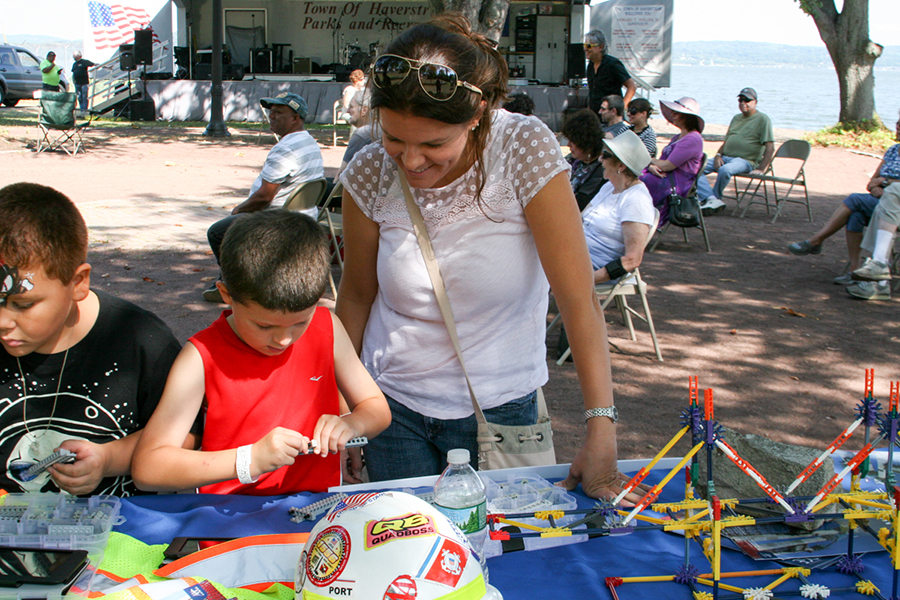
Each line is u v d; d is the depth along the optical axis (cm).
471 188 185
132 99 2086
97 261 701
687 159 788
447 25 168
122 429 186
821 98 7100
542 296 210
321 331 186
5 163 1262
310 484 193
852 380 477
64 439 183
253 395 177
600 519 164
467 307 196
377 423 186
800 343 543
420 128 156
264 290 153
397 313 208
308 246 159
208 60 2216
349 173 202
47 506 156
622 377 475
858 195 712
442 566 115
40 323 153
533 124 183
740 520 146
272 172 554
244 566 148
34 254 147
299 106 574
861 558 154
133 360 183
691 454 147
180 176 1210
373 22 2356
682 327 573
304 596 118
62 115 1390
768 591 142
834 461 196
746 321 590
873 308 629
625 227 467
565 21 2280
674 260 780
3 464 181
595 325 186
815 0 1875
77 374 180
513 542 162
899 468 189
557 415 418
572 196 184
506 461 208
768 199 1135
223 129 1759
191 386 173
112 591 136
